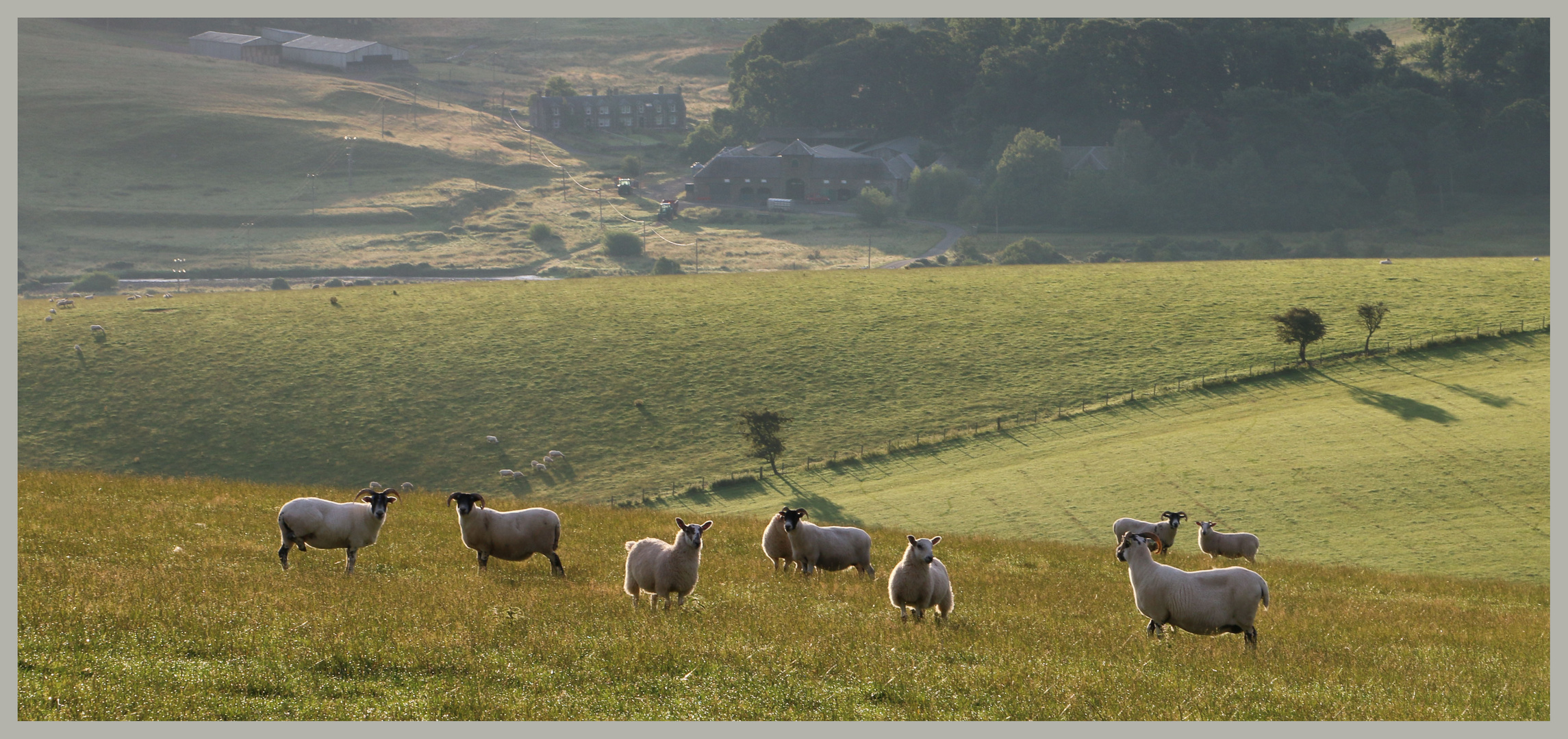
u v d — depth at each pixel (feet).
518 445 251.39
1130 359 285.84
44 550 61.16
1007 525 184.14
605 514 104.58
